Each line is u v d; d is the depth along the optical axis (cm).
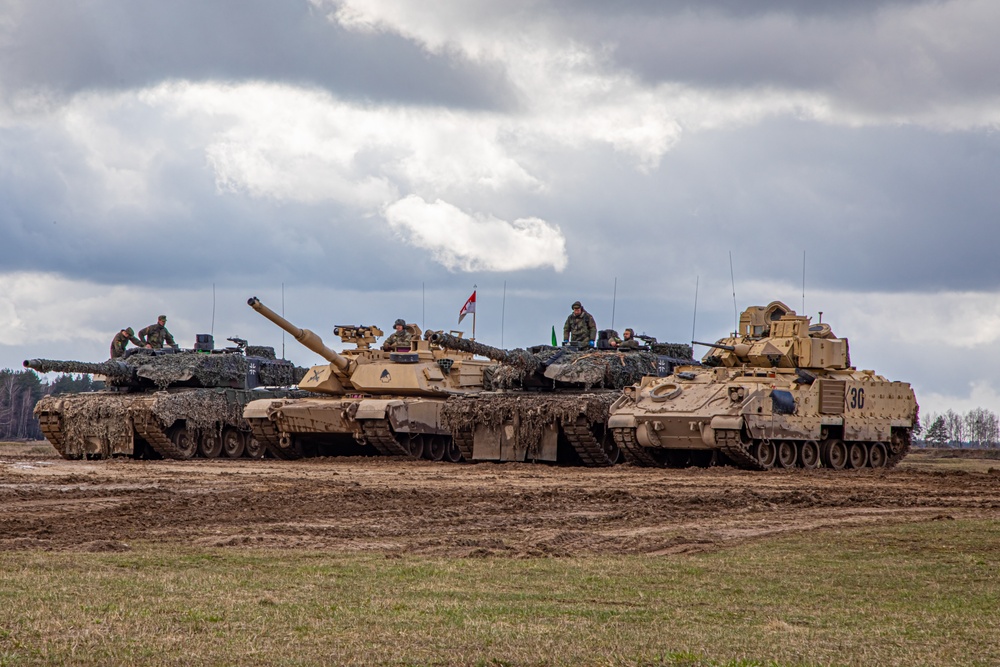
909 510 3553
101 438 6378
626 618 1877
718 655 1627
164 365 6650
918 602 2072
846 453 5753
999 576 2327
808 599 2091
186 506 3466
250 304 5944
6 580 2080
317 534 2888
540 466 5534
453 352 6675
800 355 5712
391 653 1605
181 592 2016
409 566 2383
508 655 1603
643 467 5491
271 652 1598
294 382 7400
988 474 5147
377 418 6000
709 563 2473
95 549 2548
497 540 2767
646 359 6250
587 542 2786
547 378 6050
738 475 4928
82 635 1666
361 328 6606
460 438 5941
